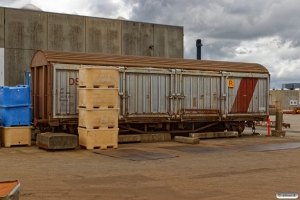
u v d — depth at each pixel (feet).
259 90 73.61
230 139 66.59
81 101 52.16
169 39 105.09
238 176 34.40
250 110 72.43
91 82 51.06
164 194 27.68
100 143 51.13
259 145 57.41
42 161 41.42
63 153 47.42
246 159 44.16
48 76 55.16
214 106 68.33
